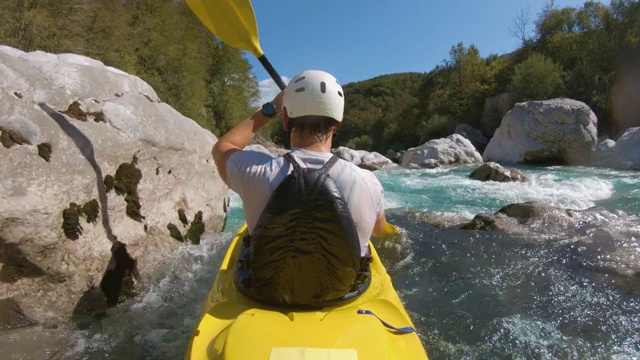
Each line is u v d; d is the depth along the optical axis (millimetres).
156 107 4426
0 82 3168
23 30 10719
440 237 5160
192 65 20031
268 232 1839
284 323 1742
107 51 14367
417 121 31297
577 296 3627
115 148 3615
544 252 4613
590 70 22422
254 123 2195
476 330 3113
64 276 3020
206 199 4691
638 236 4996
